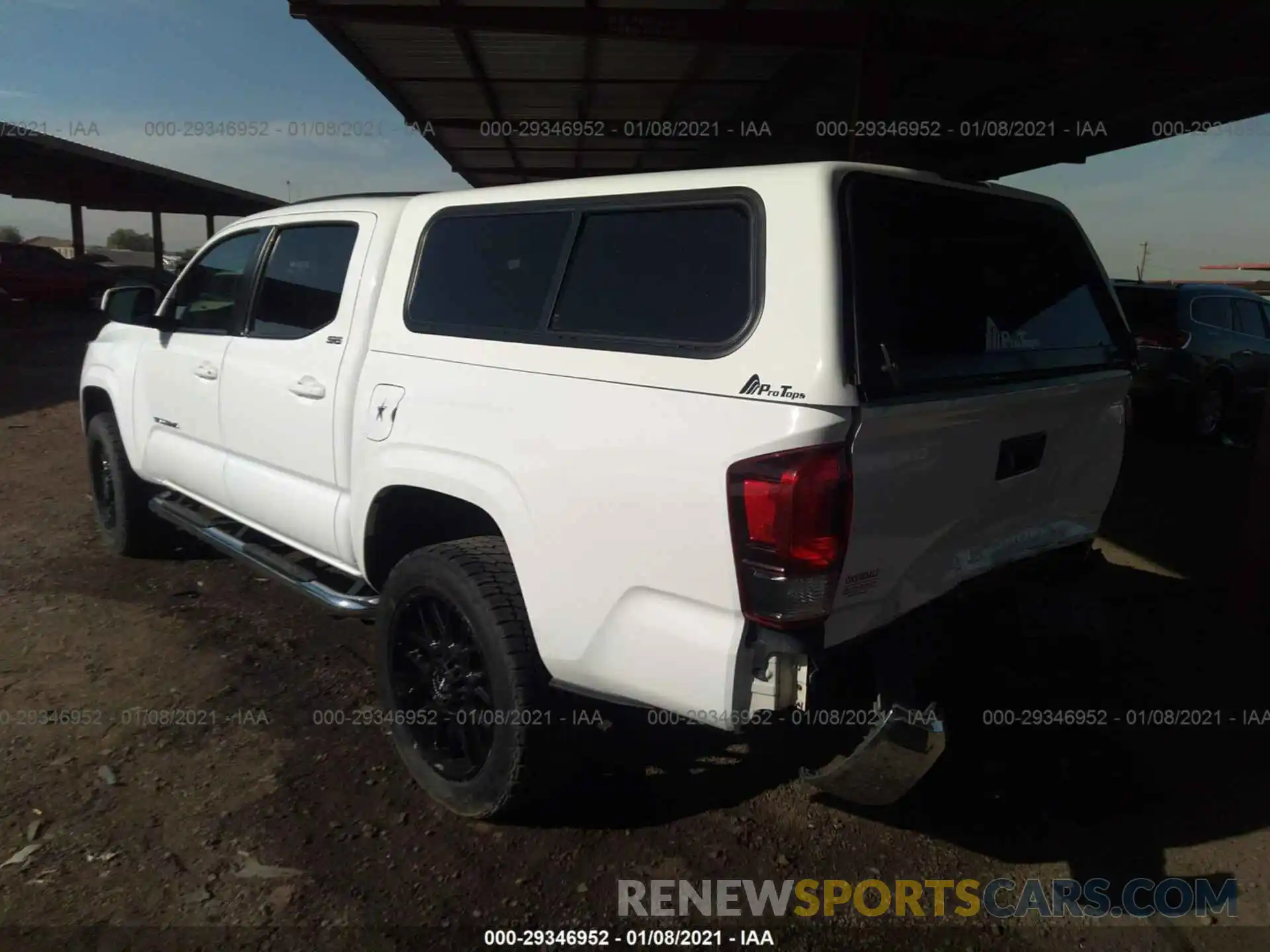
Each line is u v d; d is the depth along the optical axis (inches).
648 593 97.4
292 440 147.9
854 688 95.7
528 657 110.4
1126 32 267.3
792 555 86.0
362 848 115.5
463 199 128.0
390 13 255.0
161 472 190.9
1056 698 136.9
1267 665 165.9
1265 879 112.2
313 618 185.0
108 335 215.9
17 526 243.1
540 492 106.3
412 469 122.6
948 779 132.4
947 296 104.2
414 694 127.6
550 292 112.6
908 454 93.3
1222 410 396.2
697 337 96.4
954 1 259.9
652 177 106.7
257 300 161.3
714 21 255.1
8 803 122.0
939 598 103.8
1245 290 419.5
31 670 160.2
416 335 126.7
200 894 106.4
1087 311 131.0
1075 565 131.3
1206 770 134.5
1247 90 325.1
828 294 88.4
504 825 120.9
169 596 194.7
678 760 136.4
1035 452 114.0
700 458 91.7
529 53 305.9
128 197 1204.5
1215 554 229.9
